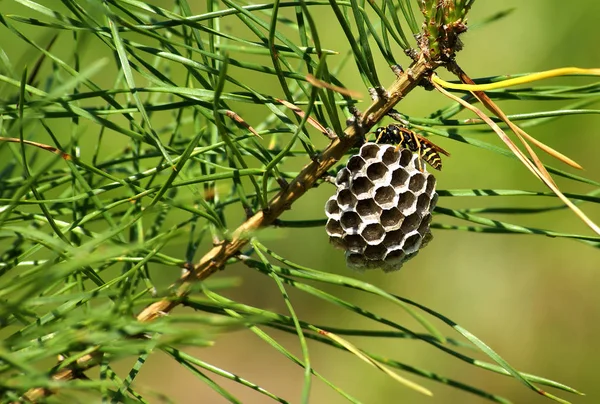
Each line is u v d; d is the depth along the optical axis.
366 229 0.54
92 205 0.56
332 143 0.54
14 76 0.51
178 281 0.54
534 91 0.55
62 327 0.49
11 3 0.69
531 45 1.03
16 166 0.57
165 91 0.53
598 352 1.02
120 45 0.52
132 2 0.53
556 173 0.54
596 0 1.01
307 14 0.49
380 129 0.55
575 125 0.97
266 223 0.54
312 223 0.54
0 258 0.55
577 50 1.01
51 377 0.50
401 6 0.53
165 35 0.58
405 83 0.54
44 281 0.47
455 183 0.99
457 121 0.55
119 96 0.62
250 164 0.79
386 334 0.55
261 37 0.53
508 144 0.52
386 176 0.54
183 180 0.54
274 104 0.54
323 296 0.53
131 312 0.49
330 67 0.96
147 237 0.57
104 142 0.77
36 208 0.60
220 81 0.50
